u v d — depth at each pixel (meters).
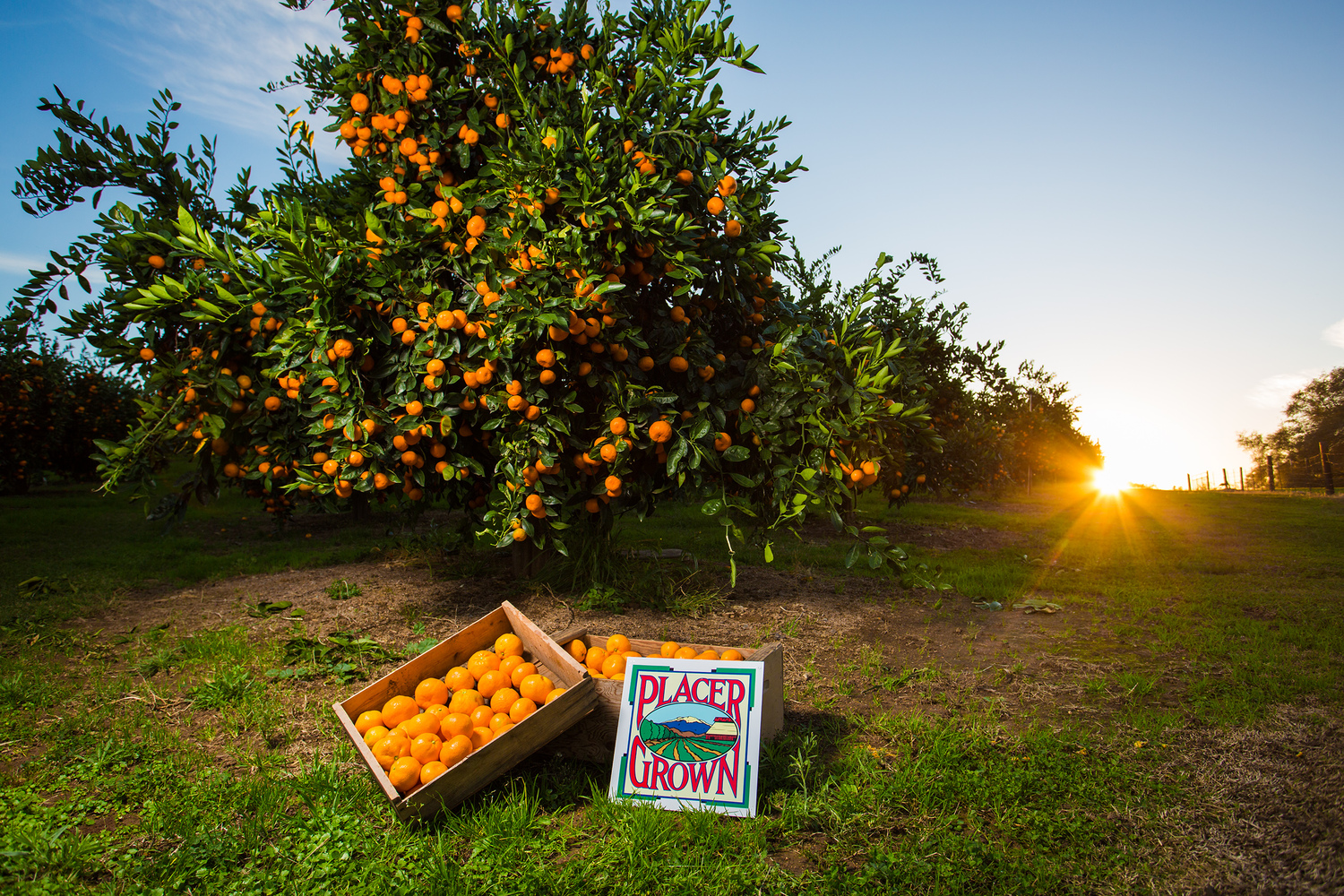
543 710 2.83
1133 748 3.14
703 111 4.64
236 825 2.54
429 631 5.02
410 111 4.88
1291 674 4.01
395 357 4.36
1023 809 2.66
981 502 15.73
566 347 4.31
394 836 2.49
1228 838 2.47
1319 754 3.05
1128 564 7.65
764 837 2.50
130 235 4.46
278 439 4.69
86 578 6.51
